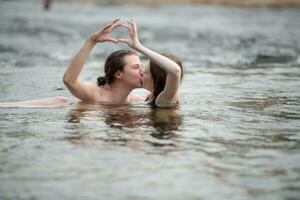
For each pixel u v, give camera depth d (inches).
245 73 505.0
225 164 214.8
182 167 210.5
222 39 888.3
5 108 323.6
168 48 769.6
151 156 223.9
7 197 179.8
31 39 861.2
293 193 184.9
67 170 205.8
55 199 178.4
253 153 229.6
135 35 331.6
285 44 820.0
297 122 288.7
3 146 237.0
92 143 242.4
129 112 314.3
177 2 1715.1
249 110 321.7
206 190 187.0
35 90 402.0
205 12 1443.2
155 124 281.1
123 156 223.5
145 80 347.3
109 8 1556.3
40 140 247.0
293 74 495.2
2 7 1566.2
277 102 349.1
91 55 693.3
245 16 1326.3
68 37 895.7
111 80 350.3
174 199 179.3
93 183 192.7
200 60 636.1
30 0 1878.7
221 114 309.4
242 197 181.5
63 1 1788.9
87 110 319.3
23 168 207.9
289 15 1346.0
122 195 182.1
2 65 573.0
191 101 353.4
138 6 1631.4
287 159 221.5
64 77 339.9
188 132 264.7
